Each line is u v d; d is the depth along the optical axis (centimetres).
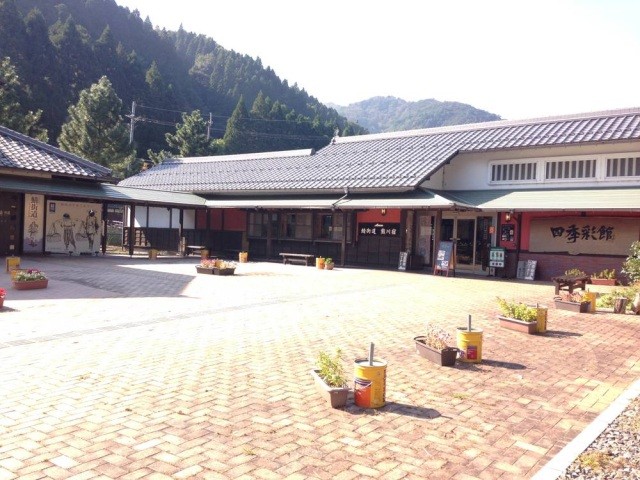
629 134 1603
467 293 1346
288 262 2170
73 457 382
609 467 377
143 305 1027
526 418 485
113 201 2061
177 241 2675
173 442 412
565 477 363
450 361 659
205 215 2662
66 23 6619
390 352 719
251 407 495
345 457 394
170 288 1284
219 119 8731
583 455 398
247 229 2475
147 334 785
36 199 1989
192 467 371
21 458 378
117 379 568
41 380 558
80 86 6028
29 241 1973
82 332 782
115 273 1540
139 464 373
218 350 704
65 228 2077
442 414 491
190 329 829
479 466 385
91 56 6406
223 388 548
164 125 6250
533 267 1717
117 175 3612
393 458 395
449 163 2030
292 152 2731
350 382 574
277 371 614
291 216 2331
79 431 429
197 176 2778
